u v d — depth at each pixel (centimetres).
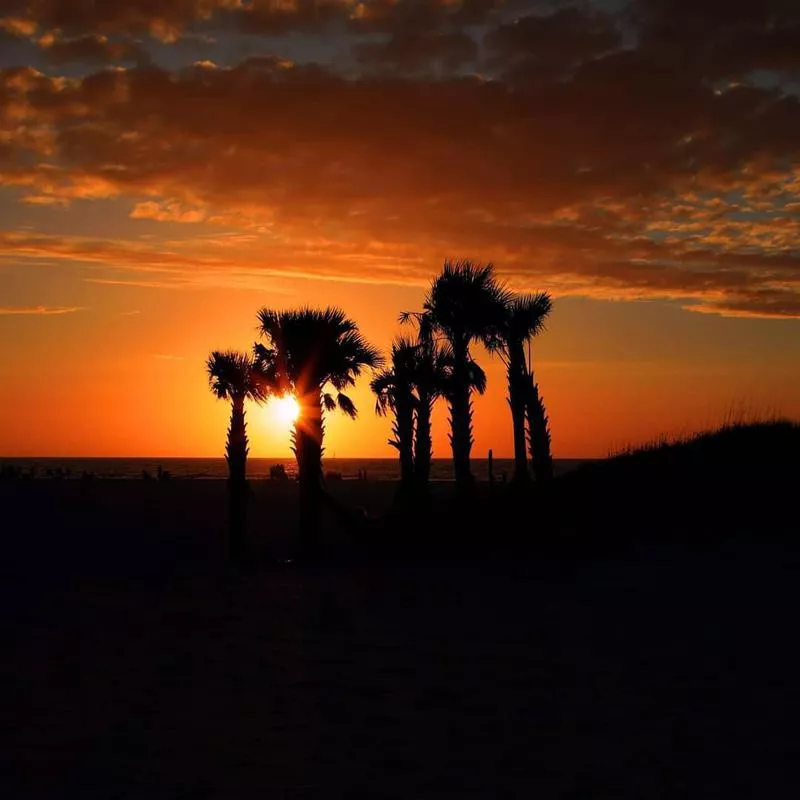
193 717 916
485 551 2280
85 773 743
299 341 2575
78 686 1052
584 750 797
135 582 2016
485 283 2720
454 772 741
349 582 1972
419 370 2775
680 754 784
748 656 1165
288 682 1066
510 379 2767
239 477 2578
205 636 1367
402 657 1202
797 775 727
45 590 1888
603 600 1614
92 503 4572
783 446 2552
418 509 2698
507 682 1053
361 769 750
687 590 1652
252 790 700
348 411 2638
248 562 2423
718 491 2314
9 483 6562
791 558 1820
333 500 2569
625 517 2275
